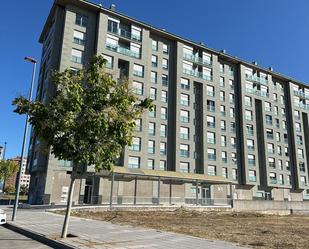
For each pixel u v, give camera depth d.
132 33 47.50
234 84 58.94
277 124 62.88
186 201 42.41
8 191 80.06
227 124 55.00
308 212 43.19
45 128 11.80
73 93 11.53
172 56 52.09
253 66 61.06
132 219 23.41
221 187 51.19
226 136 54.31
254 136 58.16
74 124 11.57
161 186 44.41
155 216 27.14
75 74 12.87
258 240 13.51
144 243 10.84
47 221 18.03
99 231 14.09
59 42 43.16
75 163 12.03
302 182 63.12
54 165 37.72
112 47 44.84
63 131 11.46
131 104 12.99
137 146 44.06
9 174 57.41
